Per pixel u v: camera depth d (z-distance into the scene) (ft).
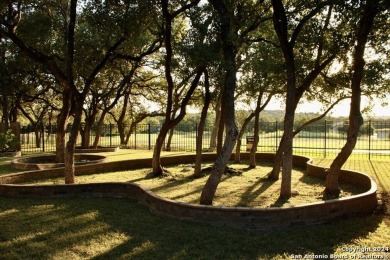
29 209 24.45
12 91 64.28
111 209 24.44
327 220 21.44
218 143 41.88
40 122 92.73
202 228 20.04
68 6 44.42
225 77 26.30
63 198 28.02
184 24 39.99
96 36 35.45
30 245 17.80
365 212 23.54
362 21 25.55
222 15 24.62
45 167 44.16
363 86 34.94
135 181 36.14
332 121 67.10
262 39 31.09
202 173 40.19
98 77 66.90
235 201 26.94
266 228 20.08
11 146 63.36
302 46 29.78
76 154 56.80
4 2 35.47
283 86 39.11
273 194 29.40
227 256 16.37
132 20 31.94
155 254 16.65
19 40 36.96
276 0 25.58
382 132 77.51
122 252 16.94
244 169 44.16
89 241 18.31
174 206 22.08
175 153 64.69
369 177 30.17
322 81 39.27
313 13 25.64
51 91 86.07
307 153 64.54
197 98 62.23
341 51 29.43
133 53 44.91
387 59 29.45
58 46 43.27
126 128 98.27
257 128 45.24
